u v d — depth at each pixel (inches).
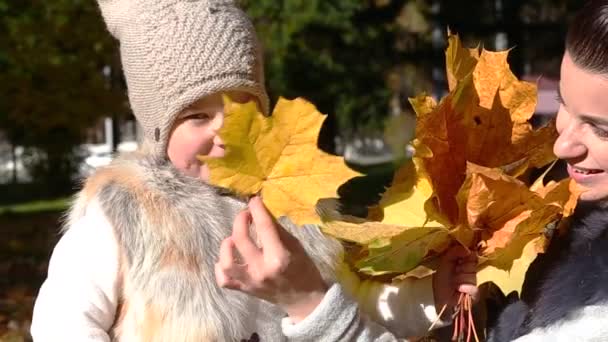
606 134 79.9
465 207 80.3
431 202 78.8
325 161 72.9
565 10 647.8
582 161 82.3
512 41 644.1
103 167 104.6
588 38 78.2
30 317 325.1
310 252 96.4
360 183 422.3
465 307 85.0
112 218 98.5
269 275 80.3
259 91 103.3
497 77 85.6
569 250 82.8
